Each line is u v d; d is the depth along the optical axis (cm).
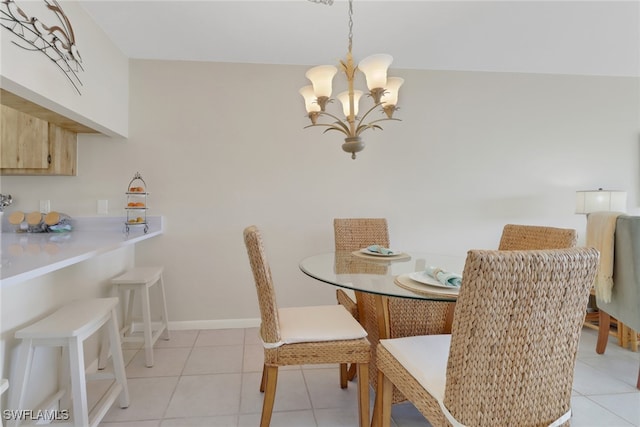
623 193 285
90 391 192
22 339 134
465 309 90
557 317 95
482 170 312
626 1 206
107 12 210
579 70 311
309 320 168
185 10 209
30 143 228
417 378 119
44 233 244
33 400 149
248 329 285
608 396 192
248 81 285
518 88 314
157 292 280
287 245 291
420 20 223
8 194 258
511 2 206
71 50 192
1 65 143
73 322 144
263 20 221
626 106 328
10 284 98
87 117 211
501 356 93
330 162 294
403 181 302
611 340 270
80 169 265
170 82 277
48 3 172
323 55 272
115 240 198
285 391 196
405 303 182
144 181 274
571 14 219
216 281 284
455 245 309
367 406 150
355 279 158
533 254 88
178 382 204
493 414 95
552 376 100
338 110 295
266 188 288
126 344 249
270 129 287
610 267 215
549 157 320
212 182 282
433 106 304
